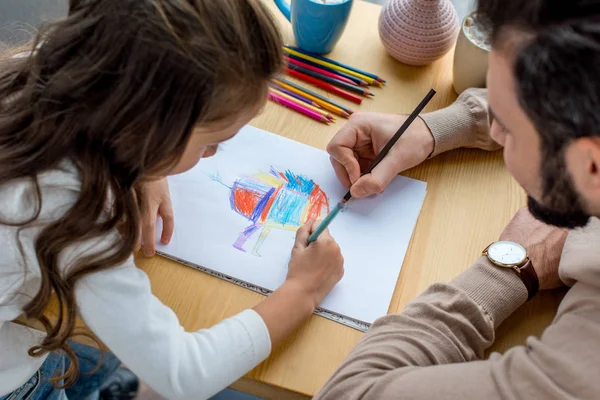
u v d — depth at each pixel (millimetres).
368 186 813
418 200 847
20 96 581
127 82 514
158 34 500
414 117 828
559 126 425
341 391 616
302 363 695
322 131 910
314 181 852
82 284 610
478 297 713
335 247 759
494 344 727
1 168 576
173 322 664
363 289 755
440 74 1006
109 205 610
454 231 821
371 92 965
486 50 880
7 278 625
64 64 536
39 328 752
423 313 689
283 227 799
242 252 769
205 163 845
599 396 483
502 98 463
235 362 667
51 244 591
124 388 1184
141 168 576
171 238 767
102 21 515
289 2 1057
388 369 625
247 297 737
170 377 639
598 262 614
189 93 521
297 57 983
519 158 495
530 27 410
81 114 543
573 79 396
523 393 523
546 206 524
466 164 897
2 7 1420
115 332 630
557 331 549
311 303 723
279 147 879
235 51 526
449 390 560
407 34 954
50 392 878
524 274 735
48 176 584
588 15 387
